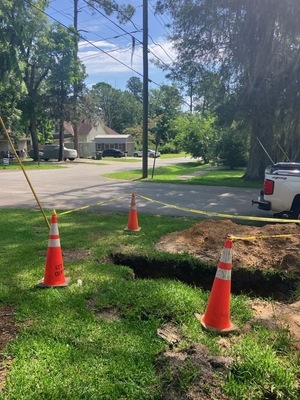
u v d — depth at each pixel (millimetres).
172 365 2521
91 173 23609
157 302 3580
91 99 39500
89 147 57469
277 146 17891
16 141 43500
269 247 5484
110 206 10305
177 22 17750
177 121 47344
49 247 4074
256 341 2984
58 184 16266
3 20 23812
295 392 2387
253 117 17172
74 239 6094
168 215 9164
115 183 17250
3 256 5102
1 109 33281
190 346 2768
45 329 3092
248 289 4797
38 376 2473
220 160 34219
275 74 15703
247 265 4891
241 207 11078
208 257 5215
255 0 14422
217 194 14062
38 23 31656
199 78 19000
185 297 3738
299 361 2725
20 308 3490
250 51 15703
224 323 3160
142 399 2311
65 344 2883
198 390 2312
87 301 3693
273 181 8109
